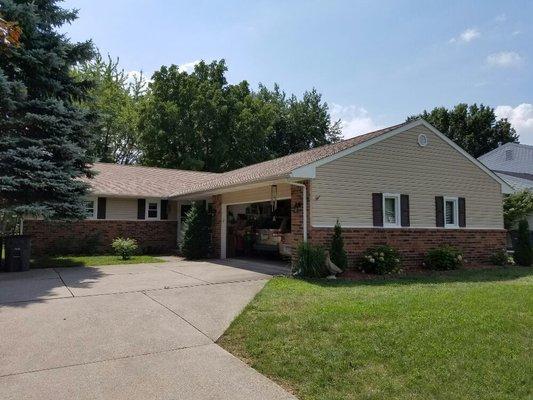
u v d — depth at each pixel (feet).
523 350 15.57
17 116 41.32
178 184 69.00
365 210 39.96
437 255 42.32
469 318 19.15
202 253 51.55
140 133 113.39
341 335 17.01
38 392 12.51
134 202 62.03
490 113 139.64
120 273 36.09
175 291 26.99
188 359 15.38
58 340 17.12
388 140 42.50
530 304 22.22
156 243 63.16
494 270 42.57
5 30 17.67
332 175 38.06
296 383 13.42
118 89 123.54
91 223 58.34
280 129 142.72
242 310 21.68
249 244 54.49
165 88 109.40
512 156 110.93
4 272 37.14
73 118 43.24
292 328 18.17
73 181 42.75
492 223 50.21
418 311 20.42
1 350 15.90
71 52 45.11
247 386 13.16
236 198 49.32
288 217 50.03
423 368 14.07
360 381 13.30
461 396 12.23
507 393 12.42
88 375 13.82
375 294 25.45
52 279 32.40
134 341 17.16
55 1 43.96
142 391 12.69
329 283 31.17
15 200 41.16
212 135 112.88
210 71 121.70
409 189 43.55
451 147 47.65
